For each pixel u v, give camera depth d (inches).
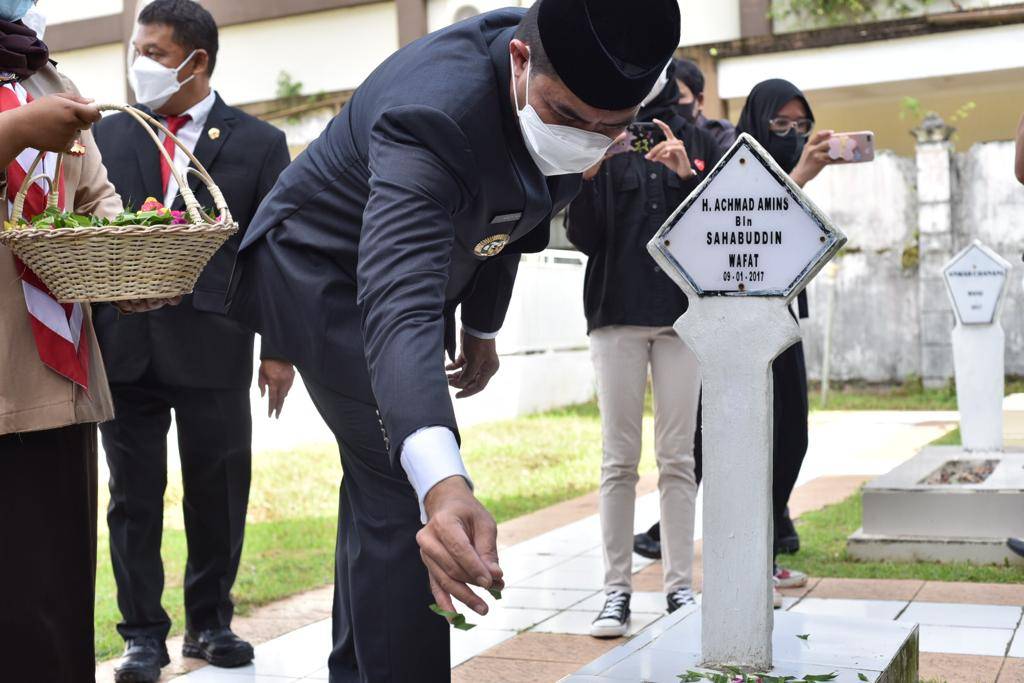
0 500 98.8
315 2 548.1
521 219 94.3
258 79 564.4
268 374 154.6
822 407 494.3
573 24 81.4
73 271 96.3
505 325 453.4
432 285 80.1
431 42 92.4
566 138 86.7
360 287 81.0
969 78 521.0
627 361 167.5
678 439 169.9
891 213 523.5
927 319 514.0
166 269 99.9
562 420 442.6
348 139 95.4
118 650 164.2
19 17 102.8
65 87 109.9
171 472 319.0
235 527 157.8
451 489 71.4
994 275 256.5
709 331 107.8
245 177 156.4
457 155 85.4
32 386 98.7
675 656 112.0
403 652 93.5
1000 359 261.3
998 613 170.2
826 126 602.9
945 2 507.2
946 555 205.3
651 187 166.2
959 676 140.5
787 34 519.2
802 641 117.0
